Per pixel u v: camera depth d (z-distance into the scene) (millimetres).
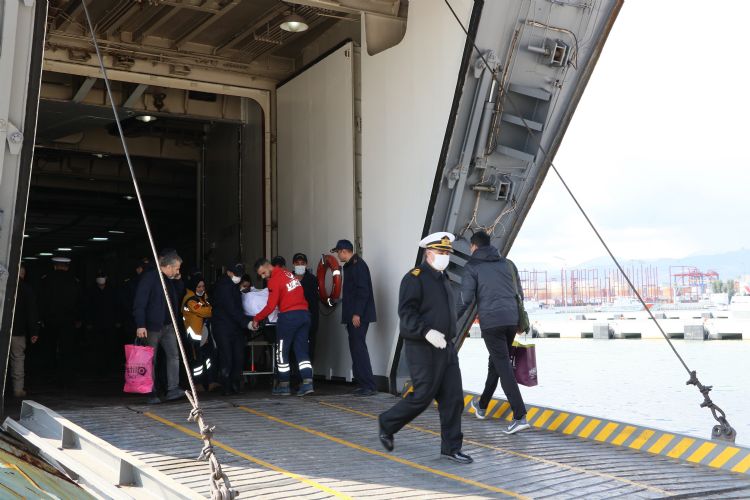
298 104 11227
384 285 9281
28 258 36094
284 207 11570
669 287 90750
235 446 6230
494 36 7965
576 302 93250
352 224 9789
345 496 4766
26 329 9703
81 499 4734
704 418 10195
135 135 14281
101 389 10625
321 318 10617
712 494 4898
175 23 10547
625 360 19766
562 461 5801
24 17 6316
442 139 8312
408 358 5844
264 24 10586
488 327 6934
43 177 17297
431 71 8477
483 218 8789
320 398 8859
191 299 9336
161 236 23891
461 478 5258
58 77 11531
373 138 9555
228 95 12547
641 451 6164
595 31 8211
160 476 4582
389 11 9367
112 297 13461
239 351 9336
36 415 6906
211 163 14266
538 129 8398
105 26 10391
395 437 6680
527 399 12359
